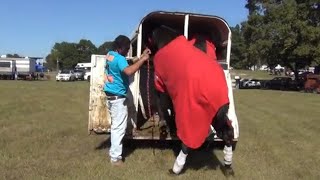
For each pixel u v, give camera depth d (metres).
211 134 8.80
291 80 59.59
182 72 6.96
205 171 7.76
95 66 8.88
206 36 9.77
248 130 12.96
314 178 7.67
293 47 57.91
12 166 7.74
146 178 7.20
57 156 8.64
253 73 111.81
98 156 8.69
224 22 9.09
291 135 12.16
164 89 7.66
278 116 17.33
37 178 7.06
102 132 8.91
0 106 18.22
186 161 8.44
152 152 9.02
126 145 9.47
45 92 29.53
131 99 8.89
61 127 12.27
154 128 9.19
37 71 77.50
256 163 8.52
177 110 6.97
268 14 60.47
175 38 7.80
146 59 7.85
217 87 6.77
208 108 6.76
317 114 18.56
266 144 10.54
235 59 101.62
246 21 64.06
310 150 10.07
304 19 57.09
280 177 7.61
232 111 9.05
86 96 25.98
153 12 8.83
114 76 7.88
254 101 26.84
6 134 10.87
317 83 49.41
